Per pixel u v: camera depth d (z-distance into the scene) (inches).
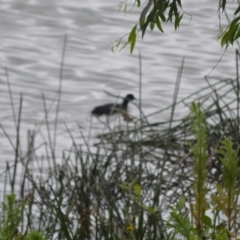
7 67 904.9
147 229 316.5
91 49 1001.5
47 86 836.6
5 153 584.1
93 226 370.0
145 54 972.6
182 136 556.4
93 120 701.9
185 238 199.3
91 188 430.0
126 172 478.0
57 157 567.8
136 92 831.1
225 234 188.7
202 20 1091.3
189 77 884.0
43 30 1083.9
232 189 190.5
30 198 424.2
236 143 493.7
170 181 459.8
